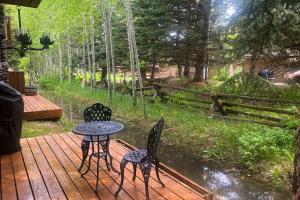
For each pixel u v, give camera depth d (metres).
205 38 12.12
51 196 3.04
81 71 19.84
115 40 13.98
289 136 5.52
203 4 12.08
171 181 3.43
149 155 2.88
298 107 7.78
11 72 10.16
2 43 7.00
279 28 7.65
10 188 3.23
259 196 4.20
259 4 7.41
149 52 12.77
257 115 7.21
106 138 3.64
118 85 15.34
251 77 10.02
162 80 14.42
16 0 6.08
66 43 20.31
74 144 4.80
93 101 12.36
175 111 8.90
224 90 10.28
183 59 13.08
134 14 12.57
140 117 8.95
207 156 5.75
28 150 4.51
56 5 14.87
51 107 7.64
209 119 7.79
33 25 18.30
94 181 3.40
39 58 25.98
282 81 11.61
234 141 5.93
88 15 14.88
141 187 3.26
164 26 12.29
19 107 4.38
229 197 4.21
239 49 8.68
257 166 5.07
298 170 1.65
